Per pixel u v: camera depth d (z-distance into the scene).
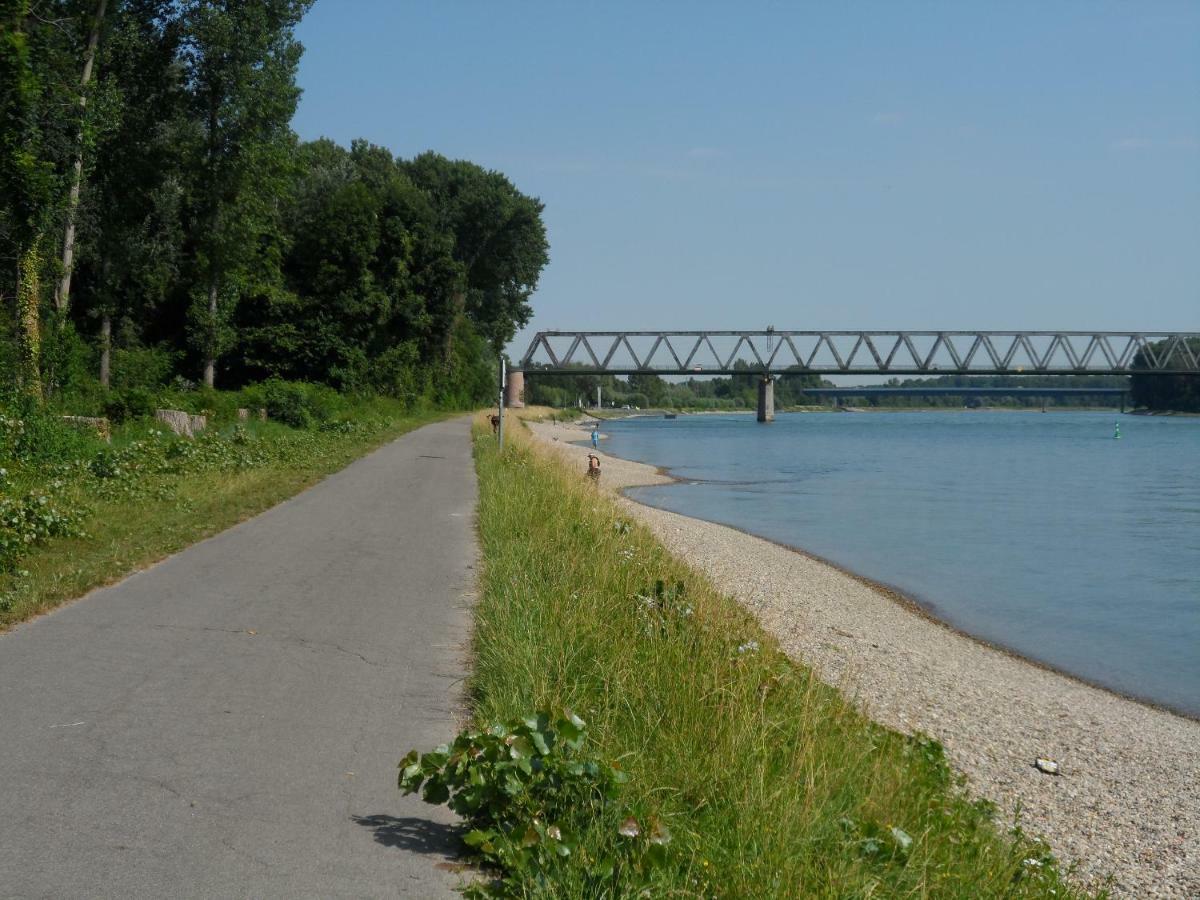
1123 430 128.62
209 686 7.43
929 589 21.73
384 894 4.51
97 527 13.98
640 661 7.95
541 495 19.31
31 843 4.81
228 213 48.66
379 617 9.87
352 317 61.56
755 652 9.16
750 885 4.62
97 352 46.38
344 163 79.12
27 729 6.36
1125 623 18.61
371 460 30.66
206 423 33.19
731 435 109.12
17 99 31.39
